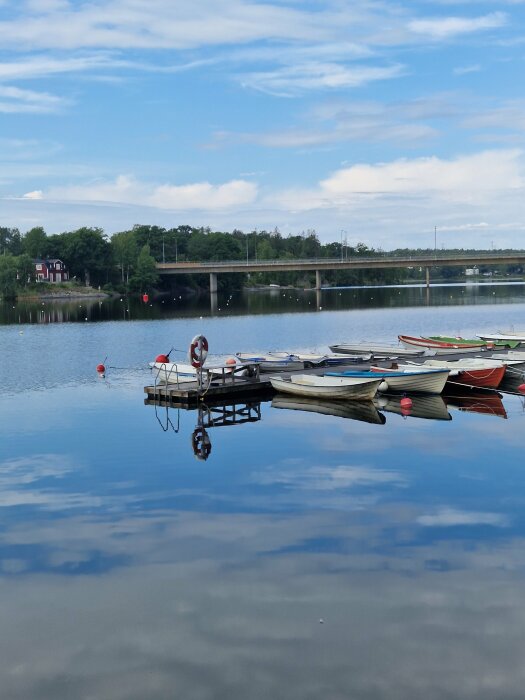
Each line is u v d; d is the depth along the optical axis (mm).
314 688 10938
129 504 18906
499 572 14398
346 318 93875
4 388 39031
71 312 110938
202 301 144125
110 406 33469
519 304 122750
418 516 17531
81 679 11242
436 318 93312
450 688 10898
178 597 13633
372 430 27391
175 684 11094
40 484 20875
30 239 187750
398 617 12789
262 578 14320
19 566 15117
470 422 28828
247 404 33781
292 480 20750
